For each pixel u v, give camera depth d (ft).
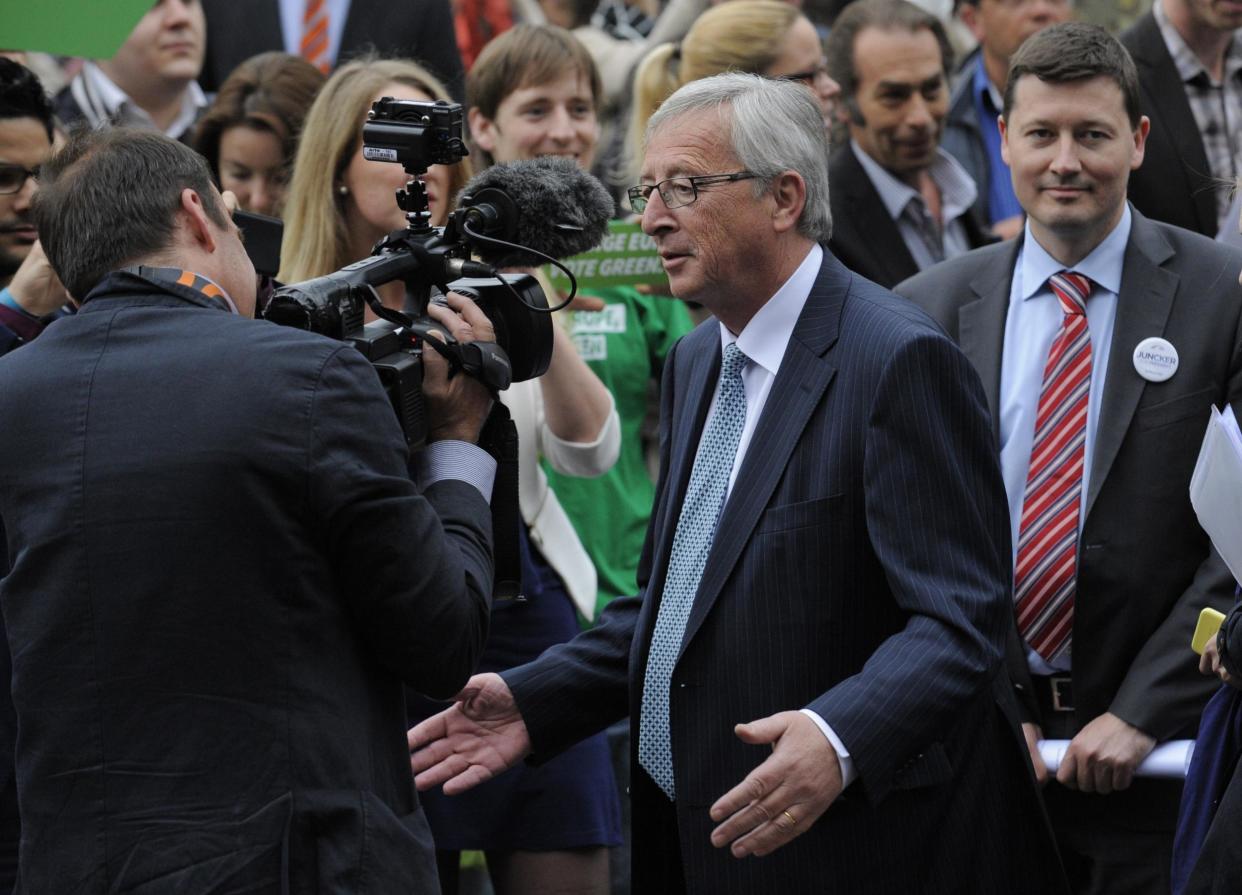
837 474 24.07
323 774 20.01
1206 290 30.96
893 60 42.88
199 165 21.93
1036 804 25.54
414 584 20.33
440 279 23.54
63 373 20.81
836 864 24.16
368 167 32.32
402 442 20.93
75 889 19.92
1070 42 31.09
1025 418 31.48
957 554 23.63
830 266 25.44
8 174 32.09
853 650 24.23
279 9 47.32
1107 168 30.83
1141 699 29.91
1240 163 44.09
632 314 42.01
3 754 27.55
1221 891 24.40
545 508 34.19
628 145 45.96
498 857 32.68
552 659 27.37
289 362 20.24
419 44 47.57
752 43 43.16
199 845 19.57
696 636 24.70
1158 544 30.32
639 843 26.32
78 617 20.15
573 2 51.80
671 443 27.48
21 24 32.48
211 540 19.83
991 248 33.04
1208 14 43.52
